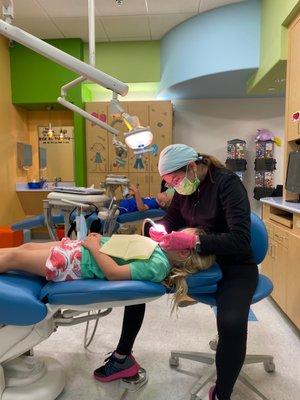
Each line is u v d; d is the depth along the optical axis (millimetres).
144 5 3629
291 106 2723
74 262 1301
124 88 1572
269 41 3191
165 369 1688
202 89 4398
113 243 1373
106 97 5090
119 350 1570
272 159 4500
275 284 2438
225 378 1202
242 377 1492
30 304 1104
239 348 1188
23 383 1398
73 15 3879
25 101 4586
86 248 1352
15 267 1318
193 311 2369
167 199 2980
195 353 1667
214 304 1352
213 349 1827
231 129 4859
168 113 4496
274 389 1529
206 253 1303
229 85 4211
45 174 5129
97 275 1298
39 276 1379
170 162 1399
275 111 4773
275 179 4730
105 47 4707
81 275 1297
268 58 3217
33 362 1461
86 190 1916
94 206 1914
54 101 4559
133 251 1304
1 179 4301
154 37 4539
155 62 4680
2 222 4324
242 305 1241
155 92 5031
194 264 1310
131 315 1542
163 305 2473
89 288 1158
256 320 2256
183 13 3799
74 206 1901
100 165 4605
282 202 2543
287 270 2182
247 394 1495
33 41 1517
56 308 1200
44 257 1311
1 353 1287
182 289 1268
